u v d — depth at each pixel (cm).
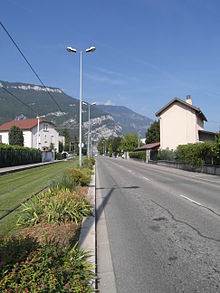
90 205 926
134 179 2156
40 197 895
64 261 371
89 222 757
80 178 1596
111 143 13700
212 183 1848
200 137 4528
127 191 1480
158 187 1631
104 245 610
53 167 3622
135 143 9569
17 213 862
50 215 744
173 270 475
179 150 3344
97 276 458
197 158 2852
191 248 578
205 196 1270
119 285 428
